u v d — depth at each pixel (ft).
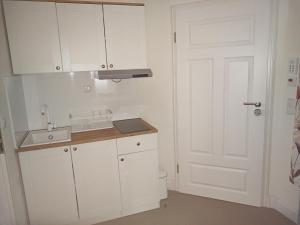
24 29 6.74
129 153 7.60
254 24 7.21
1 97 5.78
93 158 7.22
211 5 7.64
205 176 8.89
